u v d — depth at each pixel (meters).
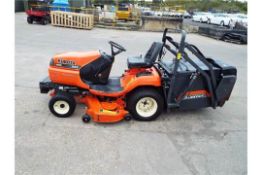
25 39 9.48
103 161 2.66
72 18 14.70
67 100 3.48
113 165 2.61
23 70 5.59
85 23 14.87
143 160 2.73
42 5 15.59
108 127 3.39
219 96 3.65
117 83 3.88
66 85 3.56
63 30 13.41
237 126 3.66
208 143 3.16
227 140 3.25
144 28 17.36
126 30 16.33
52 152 2.76
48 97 4.20
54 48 8.19
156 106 3.62
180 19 17.45
